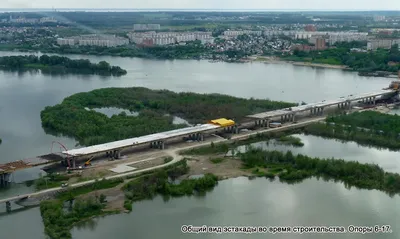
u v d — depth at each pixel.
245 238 149.25
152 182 187.62
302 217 163.88
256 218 163.12
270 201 176.88
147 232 153.00
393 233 152.75
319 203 175.25
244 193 184.12
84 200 173.12
